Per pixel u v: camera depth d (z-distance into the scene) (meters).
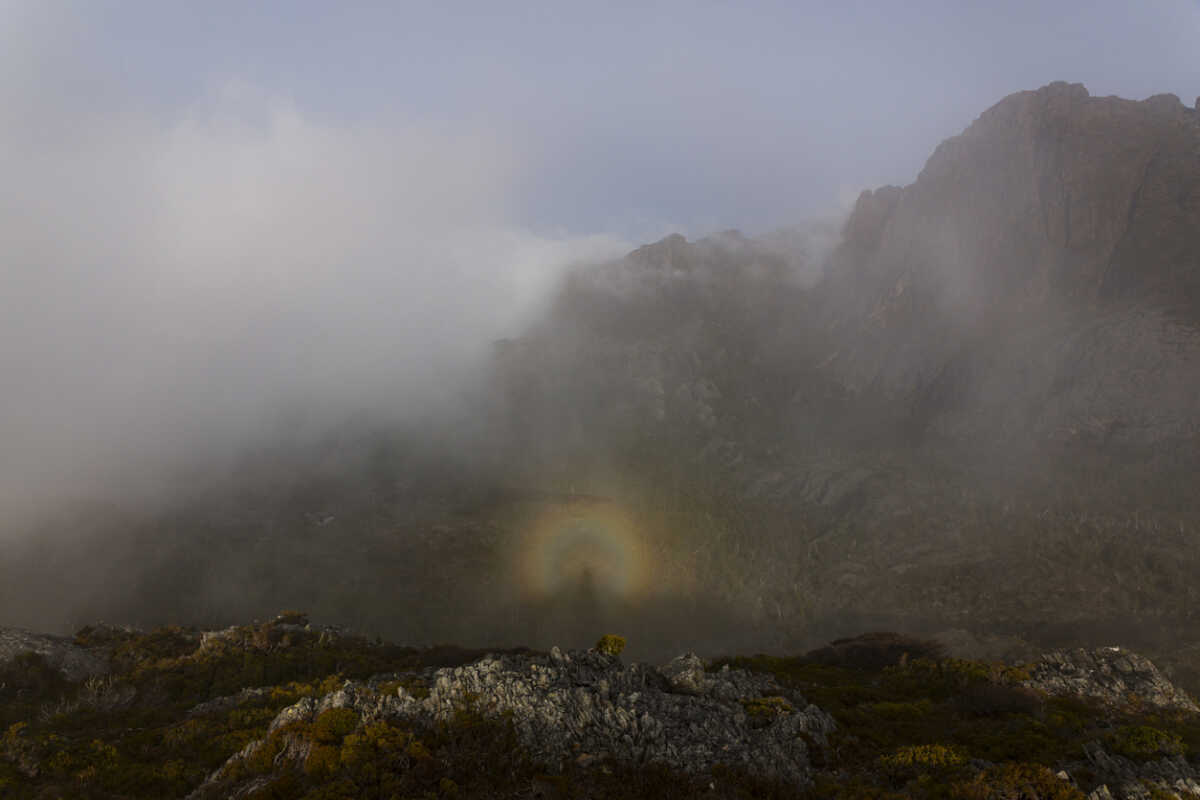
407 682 43.03
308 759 35.62
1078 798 32.81
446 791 32.66
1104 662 64.25
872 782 36.38
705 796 32.69
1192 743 44.06
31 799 38.44
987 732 44.41
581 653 46.34
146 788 39.06
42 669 74.94
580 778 33.69
